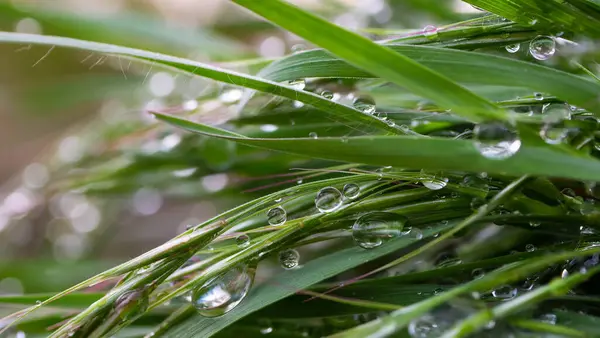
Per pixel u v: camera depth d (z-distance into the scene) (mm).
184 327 153
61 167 236
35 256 264
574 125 147
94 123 249
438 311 145
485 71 146
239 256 150
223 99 176
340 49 141
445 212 152
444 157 141
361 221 152
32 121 360
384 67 141
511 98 161
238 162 186
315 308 156
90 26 253
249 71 182
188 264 159
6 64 352
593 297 151
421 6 189
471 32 155
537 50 153
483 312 139
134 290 148
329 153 144
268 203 154
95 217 263
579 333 142
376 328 141
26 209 250
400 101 168
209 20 293
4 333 165
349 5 214
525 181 146
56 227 271
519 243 161
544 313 149
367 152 143
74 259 240
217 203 225
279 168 183
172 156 193
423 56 148
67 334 146
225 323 151
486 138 141
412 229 153
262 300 152
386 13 204
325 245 180
